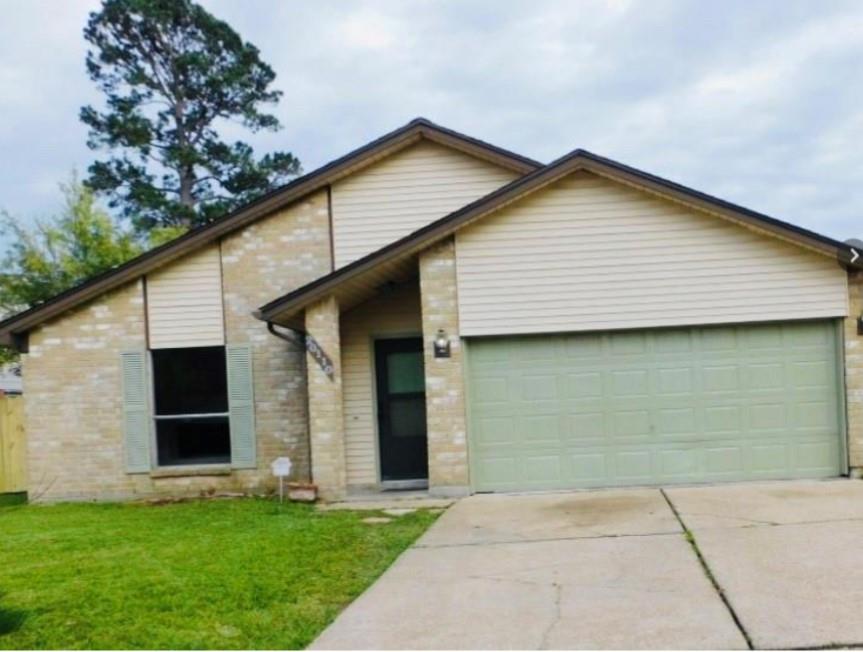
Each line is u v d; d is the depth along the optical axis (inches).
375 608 213.3
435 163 458.9
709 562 237.6
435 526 324.8
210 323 458.3
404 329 457.4
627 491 384.5
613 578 229.3
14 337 456.1
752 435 397.7
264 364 455.8
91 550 291.9
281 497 416.2
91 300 459.2
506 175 455.5
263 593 226.4
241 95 1105.4
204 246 460.8
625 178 390.6
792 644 168.4
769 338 397.7
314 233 458.6
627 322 396.8
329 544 292.2
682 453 399.2
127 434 454.6
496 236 401.4
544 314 399.2
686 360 400.5
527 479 402.6
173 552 281.4
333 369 404.2
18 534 334.6
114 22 1058.1
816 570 221.9
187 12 1074.1
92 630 195.0
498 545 283.9
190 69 1071.0
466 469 398.3
